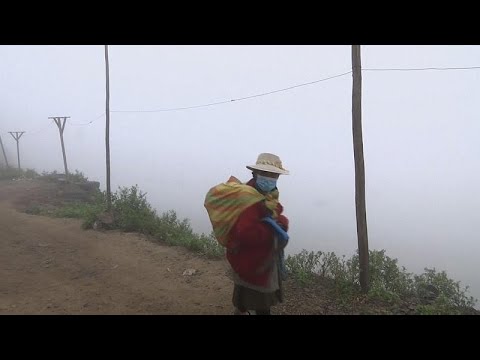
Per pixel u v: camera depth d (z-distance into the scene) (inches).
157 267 263.7
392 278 233.8
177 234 355.9
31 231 395.5
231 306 192.5
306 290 215.9
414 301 207.2
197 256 288.0
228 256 128.8
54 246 329.1
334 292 213.3
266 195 127.2
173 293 213.5
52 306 191.3
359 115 213.9
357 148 213.9
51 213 537.6
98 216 408.5
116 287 224.5
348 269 233.8
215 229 123.9
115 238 351.6
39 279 239.8
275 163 130.3
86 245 330.3
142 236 357.7
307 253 257.0
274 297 135.6
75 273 253.8
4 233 380.5
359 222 213.3
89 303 196.7
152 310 187.3
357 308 191.9
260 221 120.3
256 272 124.8
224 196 122.8
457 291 221.8
